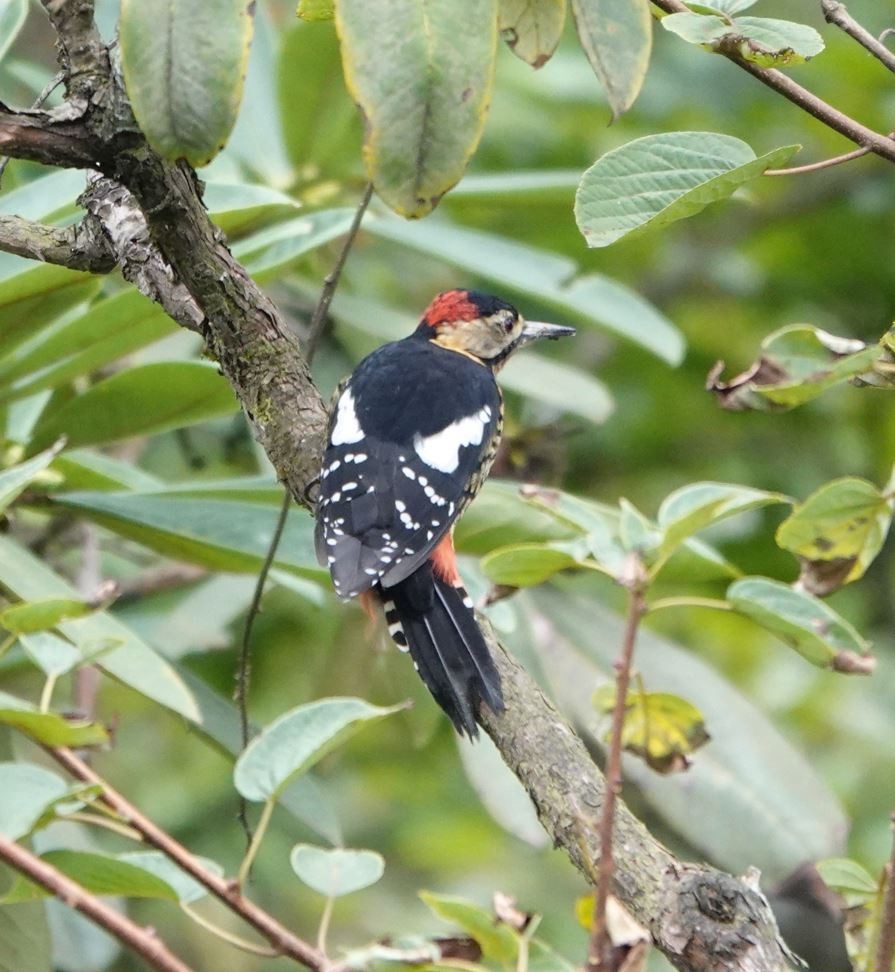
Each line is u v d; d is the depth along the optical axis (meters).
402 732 13.69
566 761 5.94
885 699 13.20
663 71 13.77
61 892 5.02
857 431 13.80
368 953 5.22
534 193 9.46
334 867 5.58
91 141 5.72
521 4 4.78
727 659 13.40
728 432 13.81
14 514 8.12
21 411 8.41
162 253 6.55
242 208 7.21
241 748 8.00
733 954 5.07
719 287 14.27
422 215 4.35
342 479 7.13
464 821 13.62
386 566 6.79
